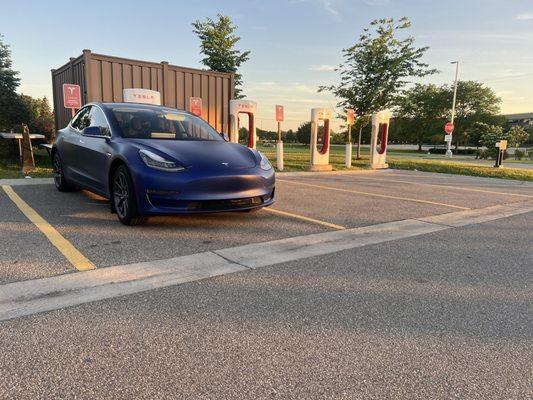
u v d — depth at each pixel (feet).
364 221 16.53
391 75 55.77
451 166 47.98
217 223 15.12
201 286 9.16
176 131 16.62
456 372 6.19
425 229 15.58
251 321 7.59
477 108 160.66
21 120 82.58
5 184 22.41
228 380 5.81
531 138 222.28
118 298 8.37
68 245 11.73
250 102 35.45
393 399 5.50
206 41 61.26
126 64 30.66
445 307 8.48
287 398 5.45
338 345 6.86
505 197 24.97
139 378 5.78
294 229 14.67
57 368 5.95
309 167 39.70
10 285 8.79
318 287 9.34
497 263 11.51
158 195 12.60
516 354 6.74
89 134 15.37
